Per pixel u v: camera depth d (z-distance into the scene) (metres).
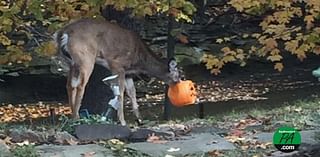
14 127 6.56
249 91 13.44
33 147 5.22
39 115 11.31
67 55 6.80
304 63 15.84
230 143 5.48
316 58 15.88
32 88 13.36
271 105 11.26
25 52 8.30
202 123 7.27
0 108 12.27
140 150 5.27
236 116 7.86
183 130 6.26
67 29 6.75
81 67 6.70
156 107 11.74
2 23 7.43
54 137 5.67
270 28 6.36
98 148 5.36
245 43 13.51
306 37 6.18
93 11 7.62
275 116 7.20
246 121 6.95
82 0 7.64
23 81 13.35
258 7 6.57
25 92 13.31
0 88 13.27
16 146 5.25
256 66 15.52
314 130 5.84
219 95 12.93
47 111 11.77
